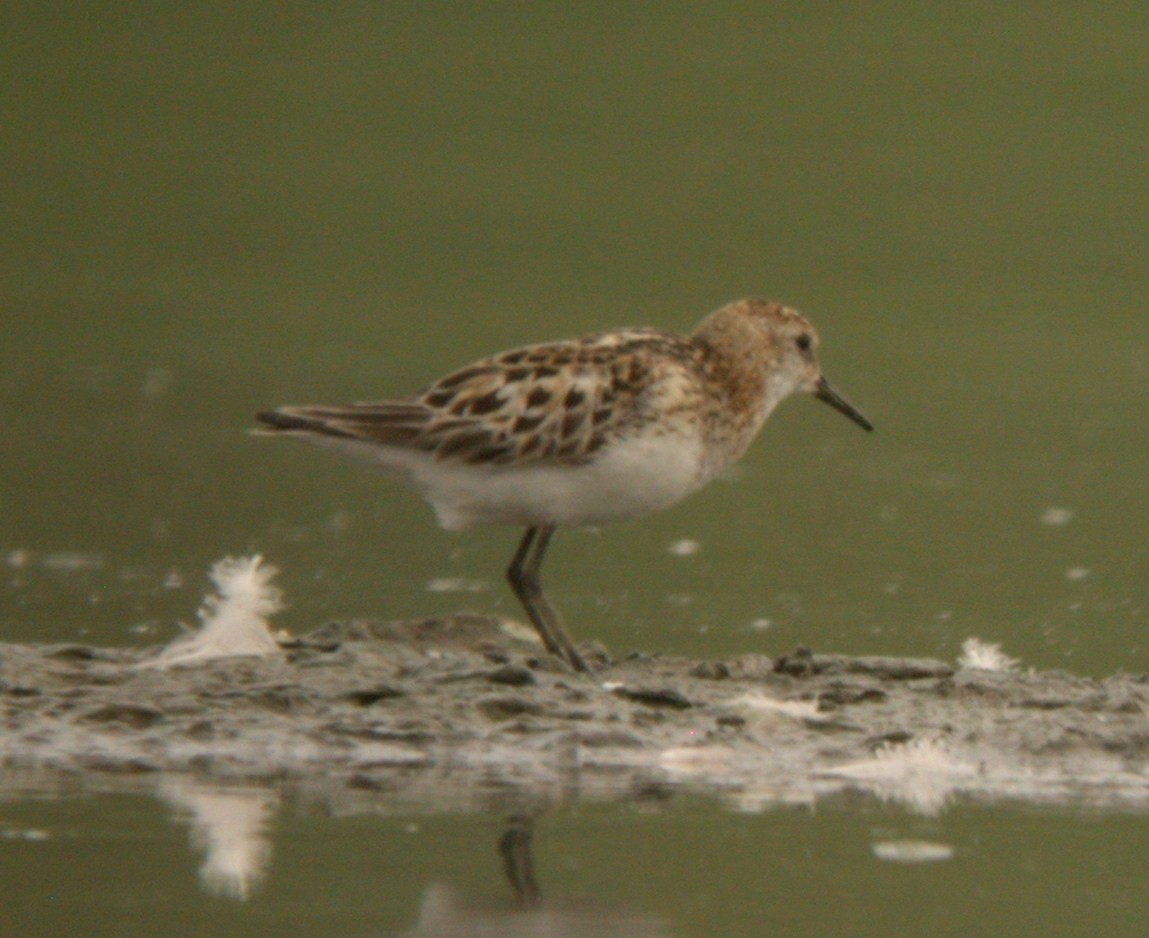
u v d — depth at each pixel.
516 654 10.53
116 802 8.12
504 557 15.69
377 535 16.28
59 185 29.83
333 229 28.39
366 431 10.87
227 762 8.70
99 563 14.82
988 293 26.44
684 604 14.08
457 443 10.87
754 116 31.95
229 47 34.81
